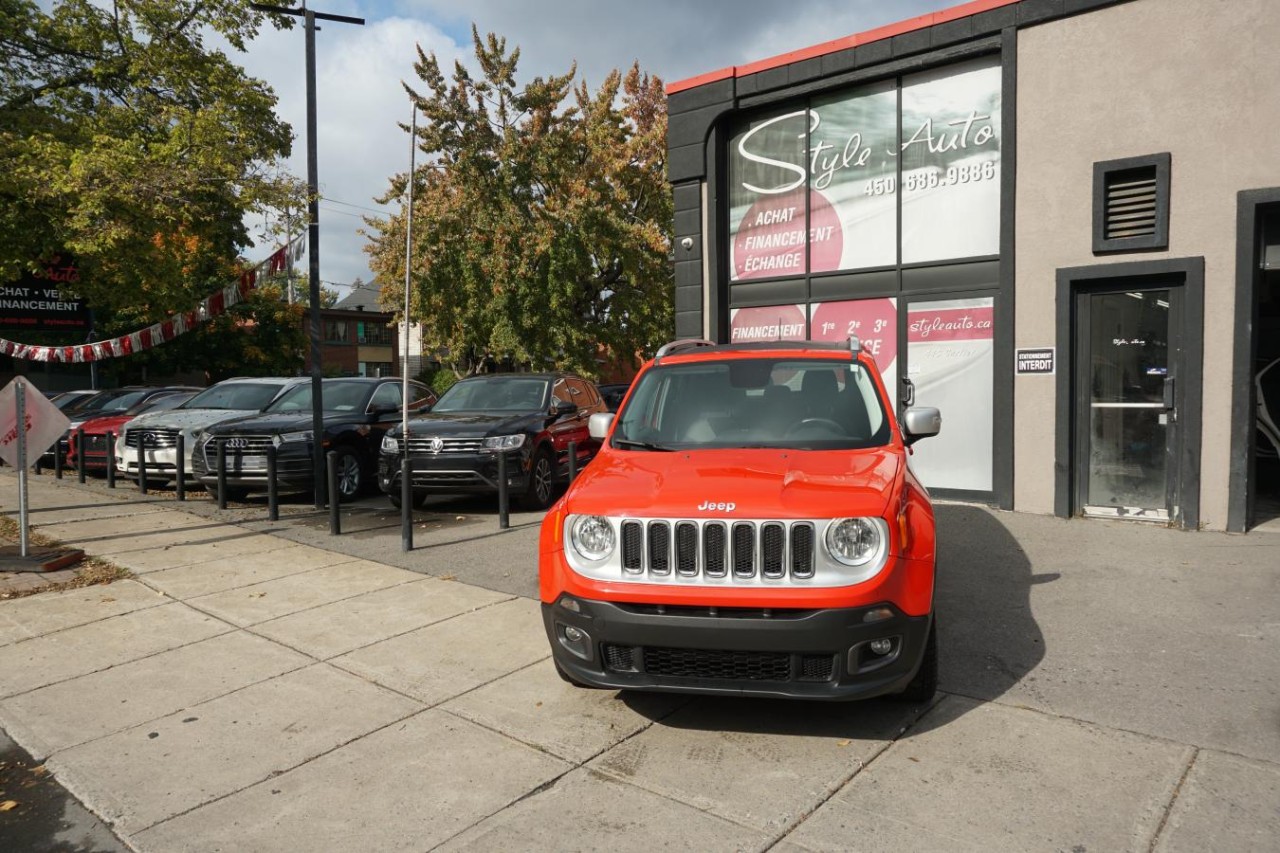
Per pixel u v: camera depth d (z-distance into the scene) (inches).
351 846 121.3
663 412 196.4
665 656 144.7
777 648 137.3
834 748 145.4
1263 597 220.4
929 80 366.3
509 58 807.1
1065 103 325.1
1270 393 393.1
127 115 414.9
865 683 139.1
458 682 181.0
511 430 383.6
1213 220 297.4
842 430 182.4
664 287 898.1
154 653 204.7
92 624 227.1
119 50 418.9
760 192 420.2
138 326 1111.6
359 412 460.8
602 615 144.6
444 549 308.2
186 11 416.2
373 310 2290.8
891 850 115.3
